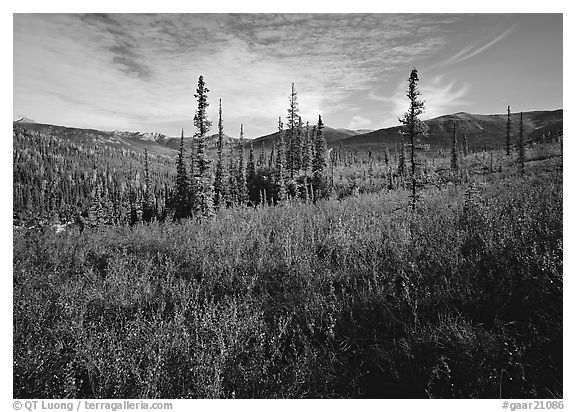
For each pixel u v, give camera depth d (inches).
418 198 533.6
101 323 199.8
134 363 157.2
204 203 846.5
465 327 160.4
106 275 288.5
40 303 221.3
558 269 173.8
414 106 566.9
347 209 531.8
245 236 349.1
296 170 1460.4
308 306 203.6
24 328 189.6
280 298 223.1
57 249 364.2
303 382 149.4
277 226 409.7
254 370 156.0
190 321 201.8
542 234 218.4
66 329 187.5
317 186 1398.9
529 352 147.0
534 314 166.9
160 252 360.2
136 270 287.4
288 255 269.4
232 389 154.0
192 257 312.0
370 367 160.1
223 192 1407.5
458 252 226.4
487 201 394.0
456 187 722.2
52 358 167.6
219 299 231.9
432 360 151.9
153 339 169.2
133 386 147.5
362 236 298.5
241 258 294.4
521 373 138.1
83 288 256.4
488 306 179.3
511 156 1905.8
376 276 223.9
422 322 176.7
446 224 294.5
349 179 1925.4
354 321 186.7
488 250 220.5
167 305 231.8
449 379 143.4
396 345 167.0
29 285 247.8
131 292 240.2
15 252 328.2
